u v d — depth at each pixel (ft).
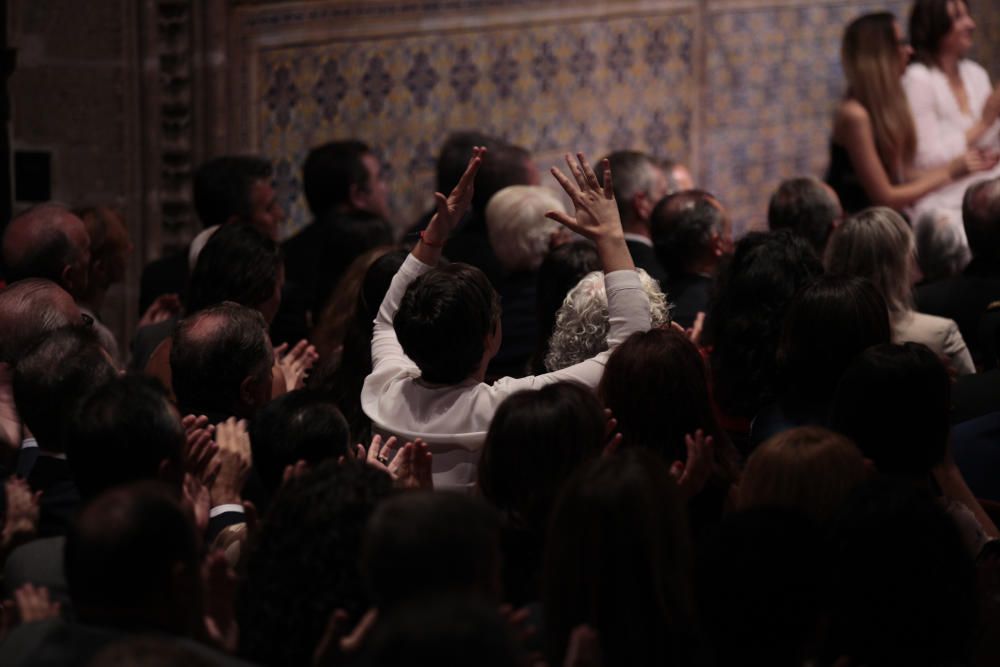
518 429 12.72
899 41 31.48
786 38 35.63
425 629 7.84
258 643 11.20
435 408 15.33
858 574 11.18
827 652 11.32
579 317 16.78
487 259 25.79
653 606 10.75
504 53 36.60
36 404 14.79
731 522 11.16
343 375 18.13
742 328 18.08
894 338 20.01
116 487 10.86
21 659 10.32
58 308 17.76
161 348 19.80
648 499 10.91
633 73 36.35
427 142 36.94
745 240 18.70
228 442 15.56
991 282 21.58
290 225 37.40
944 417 14.37
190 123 36.83
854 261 20.29
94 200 36.35
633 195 25.71
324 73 37.09
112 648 8.86
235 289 19.92
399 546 9.70
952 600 11.18
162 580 10.51
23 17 35.47
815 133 35.70
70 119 35.99
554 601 10.97
